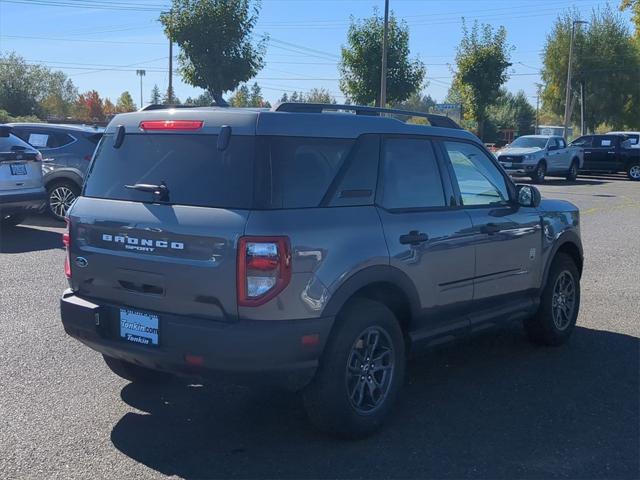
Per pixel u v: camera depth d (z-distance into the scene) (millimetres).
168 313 4461
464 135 5902
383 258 4781
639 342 7062
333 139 4750
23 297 8195
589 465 4453
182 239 4367
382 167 5039
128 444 4691
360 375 4734
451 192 5594
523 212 6301
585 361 6469
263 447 4668
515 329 7496
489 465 4438
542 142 27875
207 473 4312
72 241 4953
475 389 5738
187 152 4598
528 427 5012
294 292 4277
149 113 4879
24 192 11727
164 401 5426
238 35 24703
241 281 4199
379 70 31875
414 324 5242
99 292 4828
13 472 4281
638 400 5539
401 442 4750
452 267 5426
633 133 30969
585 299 8766
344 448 4660
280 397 5531
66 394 5500
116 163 4926
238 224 4227
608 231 14594
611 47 49969
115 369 5520
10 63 66062
